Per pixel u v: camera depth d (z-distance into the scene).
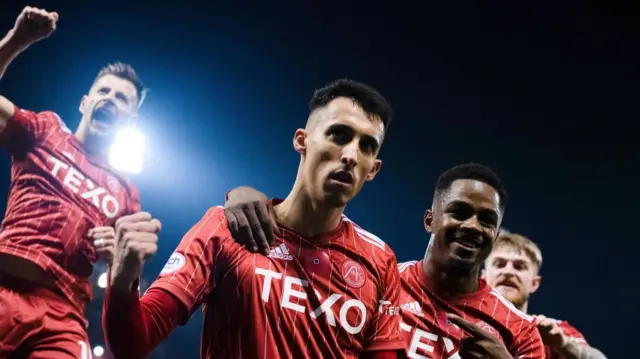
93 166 4.02
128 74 4.31
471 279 3.37
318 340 2.38
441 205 3.36
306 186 2.50
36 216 3.73
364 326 2.48
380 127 2.53
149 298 2.21
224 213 2.52
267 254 2.42
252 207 2.50
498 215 3.33
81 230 3.84
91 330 5.73
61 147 3.93
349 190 2.43
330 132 2.46
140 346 2.09
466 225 3.25
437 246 3.34
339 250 2.55
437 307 3.34
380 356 2.51
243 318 2.33
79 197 3.88
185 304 2.27
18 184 3.81
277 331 2.34
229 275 2.38
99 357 5.66
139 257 2.01
